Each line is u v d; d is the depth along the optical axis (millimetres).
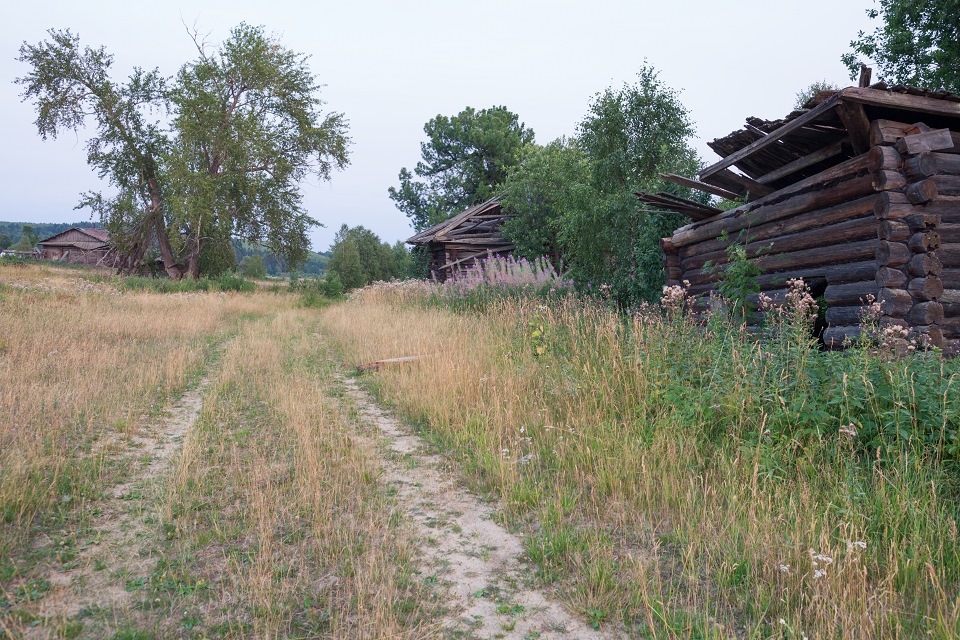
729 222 9891
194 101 37906
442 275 29406
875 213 6789
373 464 5355
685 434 5293
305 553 3760
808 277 7957
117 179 41156
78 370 8414
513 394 6988
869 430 4648
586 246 16688
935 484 4031
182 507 4418
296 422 6480
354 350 11773
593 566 3557
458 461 5617
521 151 28516
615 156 15734
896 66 20953
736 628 2975
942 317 6391
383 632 2846
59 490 4625
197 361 10633
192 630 2941
